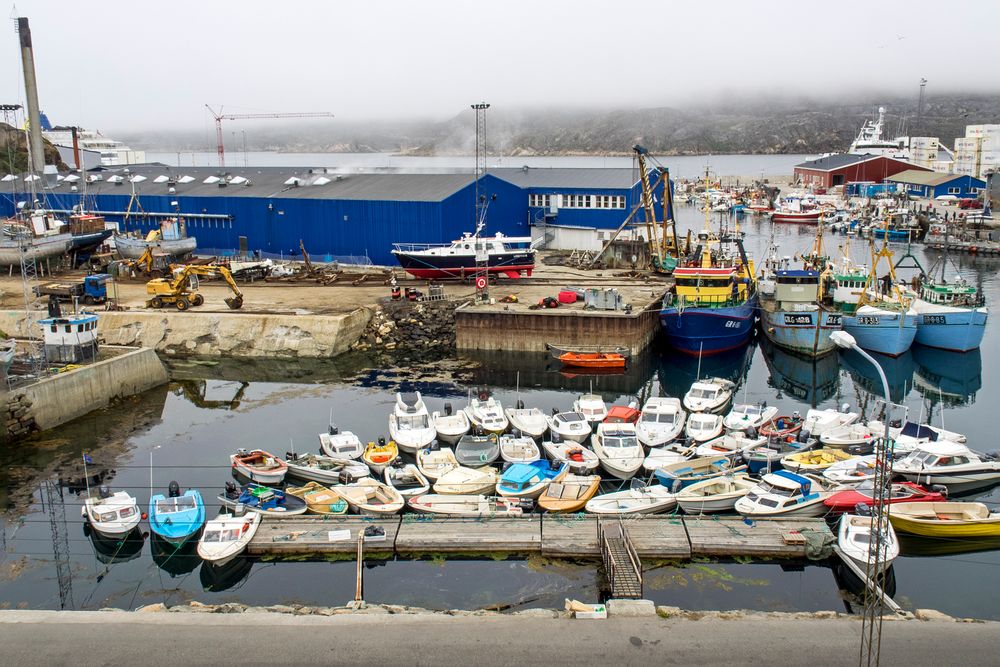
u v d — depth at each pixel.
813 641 24.19
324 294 76.25
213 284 81.12
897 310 67.88
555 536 33.50
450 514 35.66
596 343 64.69
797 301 68.69
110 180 113.38
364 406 53.78
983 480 39.69
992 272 103.31
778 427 45.75
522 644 24.08
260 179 106.06
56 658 23.48
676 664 22.97
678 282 67.38
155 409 54.31
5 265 86.44
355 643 24.22
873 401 55.66
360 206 87.62
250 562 33.06
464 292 76.12
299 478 40.94
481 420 47.19
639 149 86.06
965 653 23.44
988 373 62.66
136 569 33.25
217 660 23.33
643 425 46.00
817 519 34.78
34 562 33.81
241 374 62.50
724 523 34.53
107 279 74.81
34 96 119.19
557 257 94.12
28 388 49.22
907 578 31.95
